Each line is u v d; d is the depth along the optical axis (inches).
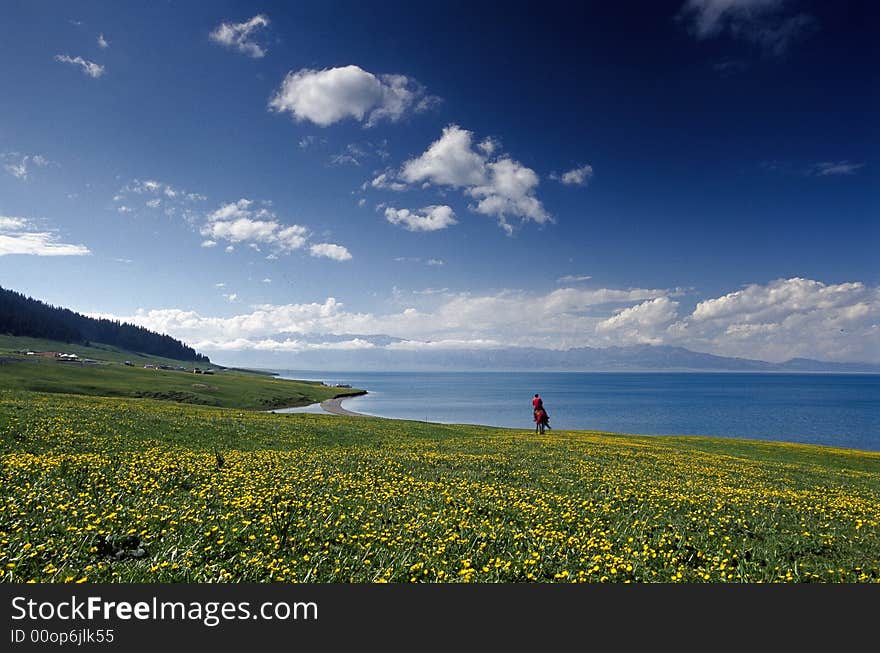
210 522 506.0
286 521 530.6
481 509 630.5
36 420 1171.9
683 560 486.6
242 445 1215.6
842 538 580.4
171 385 5339.6
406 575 418.9
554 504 678.5
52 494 564.4
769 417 5821.9
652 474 1054.4
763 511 695.7
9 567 382.6
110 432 1162.0
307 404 6028.5
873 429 4586.6
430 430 1967.3
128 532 465.1
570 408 7165.4
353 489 703.7
